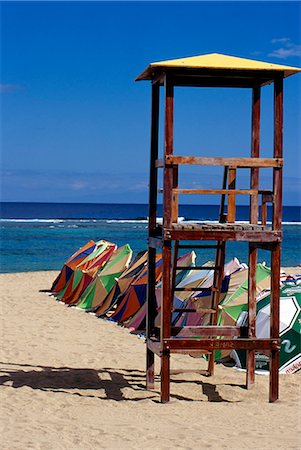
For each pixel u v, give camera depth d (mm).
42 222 91125
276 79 9367
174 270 10289
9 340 13789
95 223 89188
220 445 7590
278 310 9508
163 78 9375
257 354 11391
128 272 17266
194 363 11992
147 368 10258
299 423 8516
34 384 10453
